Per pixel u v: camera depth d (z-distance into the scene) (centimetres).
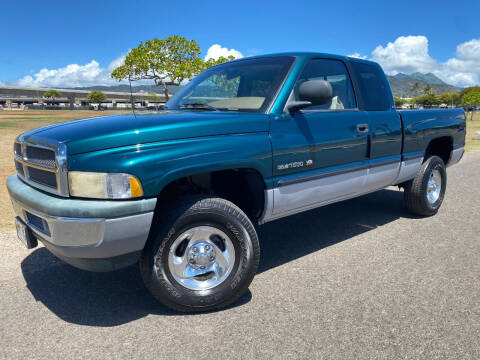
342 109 382
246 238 289
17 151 313
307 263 374
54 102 14625
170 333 260
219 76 390
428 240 435
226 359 233
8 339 253
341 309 288
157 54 3562
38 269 361
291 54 366
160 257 266
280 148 315
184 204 270
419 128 471
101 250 247
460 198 633
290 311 286
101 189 242
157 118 282
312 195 350
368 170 405
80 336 257
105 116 317
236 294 291
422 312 283
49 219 246
